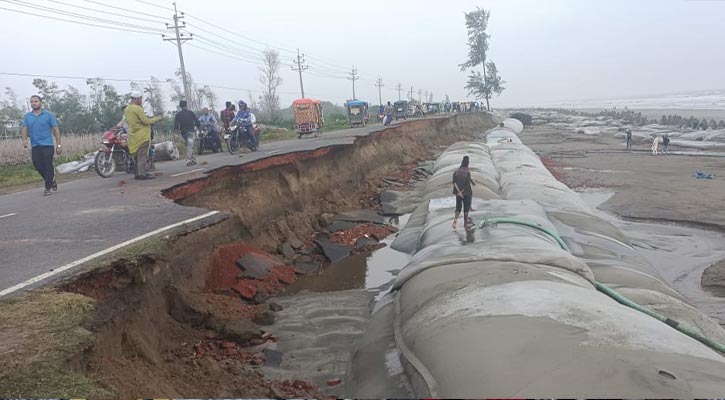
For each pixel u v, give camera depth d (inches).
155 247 250.1
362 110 1635.1
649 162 1136.2
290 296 364.2
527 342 163.3
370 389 196.1
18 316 171.2
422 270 295.9
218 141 733.9
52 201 366.9
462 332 183.6
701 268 446.0
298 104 1104.2
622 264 369.4
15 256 231.3
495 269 262.7
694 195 740.7
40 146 393.1
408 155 1167.0
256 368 254.2
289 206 532.1
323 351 277.7
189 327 273.9
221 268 356.2
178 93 2229.3
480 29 3538.4
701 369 156.1
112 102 1585.9
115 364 186.1
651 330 189.3
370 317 306.7
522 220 403.5
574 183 885.2
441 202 537.0
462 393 144.6
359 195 730.8
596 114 3560.5
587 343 161.9
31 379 137.7
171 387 203.2
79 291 203.2
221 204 429.4
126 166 500.7
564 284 239.0
